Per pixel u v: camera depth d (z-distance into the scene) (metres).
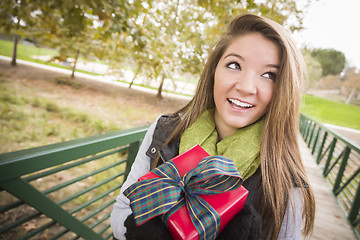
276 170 0.62
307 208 0.68
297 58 0.64
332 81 32.66
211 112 0.77
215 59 0.76
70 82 12.67
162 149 0.75
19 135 5.28
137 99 12.03
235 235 0.45
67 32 3.58
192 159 0.60
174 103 12.89
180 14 5.42
